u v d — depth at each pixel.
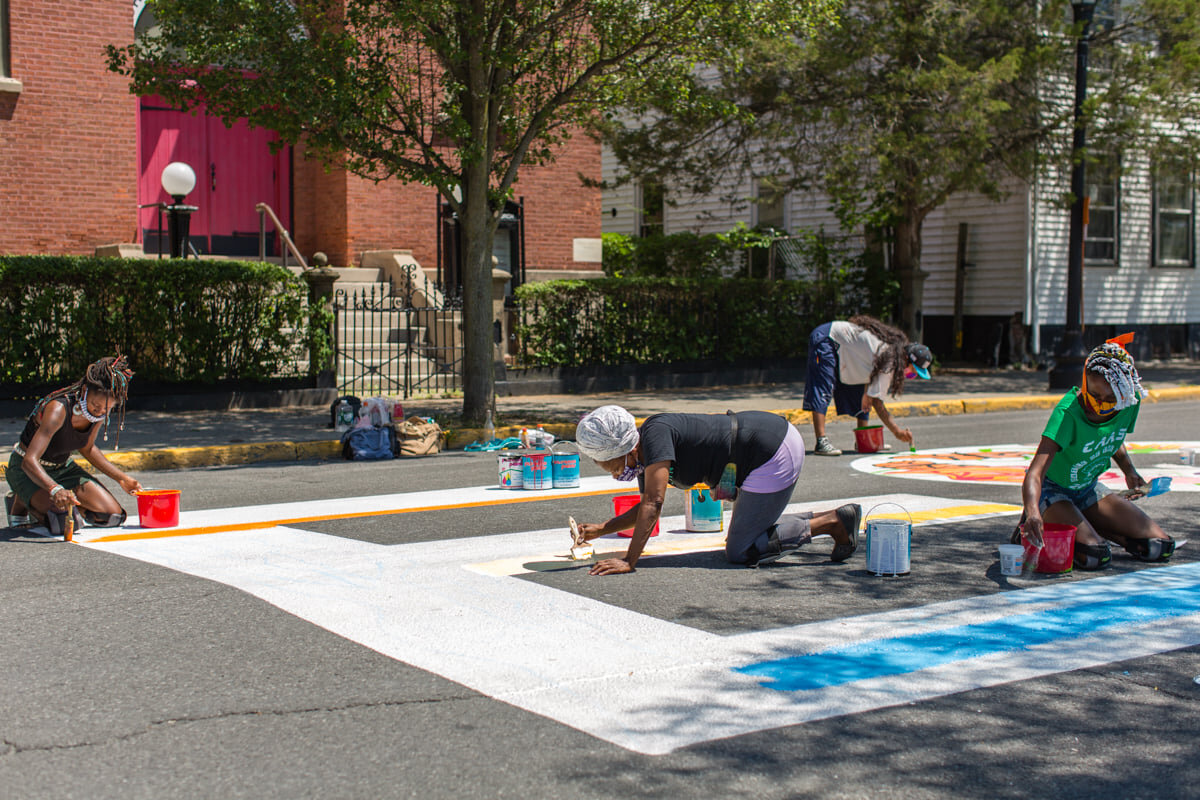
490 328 13.96
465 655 4.77
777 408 16.23
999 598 5.72
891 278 21.70
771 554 6.43
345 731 3.95
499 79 13.82
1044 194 22.95
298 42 12.66
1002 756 3.77
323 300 16.05
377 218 20.08
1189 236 25.73
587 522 7.88
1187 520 7.80
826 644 4.93
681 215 29.20
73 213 17.58
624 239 27.05
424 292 18.91
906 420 15.95
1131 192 24.56
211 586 5.95
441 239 20.55
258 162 20.72
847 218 22.45
